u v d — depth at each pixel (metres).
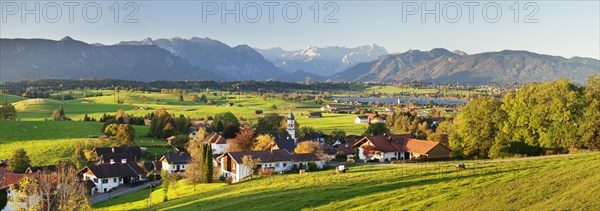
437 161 117.25
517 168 82.12
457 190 65.56
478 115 118.94
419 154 126.75
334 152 142.00
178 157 153.75
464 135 121.19
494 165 89.25
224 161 123.62
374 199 66.88
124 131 186.25
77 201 80.00
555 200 53.78
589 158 83.81
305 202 69.88
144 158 172.25
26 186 76.00
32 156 161.00
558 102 105.38
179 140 191.25
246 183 99.19
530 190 59.38
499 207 54.44
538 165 83.06
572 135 103.31
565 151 108.31
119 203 104.88
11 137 185.38
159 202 94.12
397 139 139.12
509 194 58.94
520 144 112.88
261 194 80.50
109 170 134.88
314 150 130.75
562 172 67.00
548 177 65.06
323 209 64.81
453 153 126.31
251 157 114.25
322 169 115.38
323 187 80.00
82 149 168.62
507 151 113.69
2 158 156.75
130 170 139.00
